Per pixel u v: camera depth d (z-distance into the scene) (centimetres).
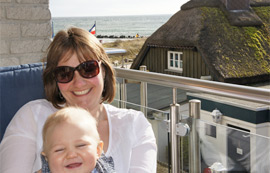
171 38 1124
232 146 126
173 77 147
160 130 152
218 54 1062
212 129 132
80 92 121
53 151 108
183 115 144
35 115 120
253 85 1064
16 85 136
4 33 187
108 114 130
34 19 199
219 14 1131
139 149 124
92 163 110
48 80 125
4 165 108
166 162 151
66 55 117
